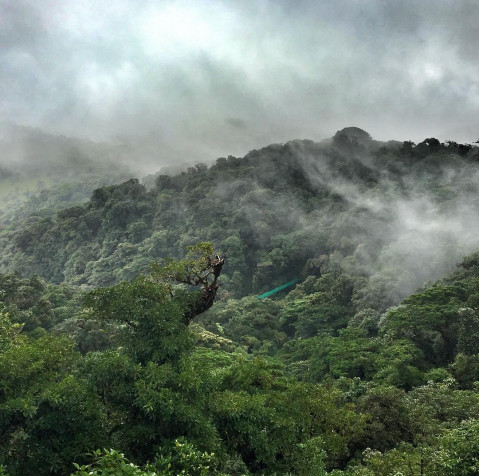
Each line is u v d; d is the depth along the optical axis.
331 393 27.83
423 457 16.38
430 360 40.84
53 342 13.82
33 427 11.25
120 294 15.05
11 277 58.44
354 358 42.72
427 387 29.86
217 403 13.90
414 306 44.06
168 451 11.45
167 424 12.34
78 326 44.75
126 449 12.26
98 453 7.68
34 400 11.25
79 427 11.88
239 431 13.42
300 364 48.91
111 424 13.32
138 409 12.95
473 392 29.94
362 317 57.44
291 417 14.84
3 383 11.58
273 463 13.84
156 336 14.41
